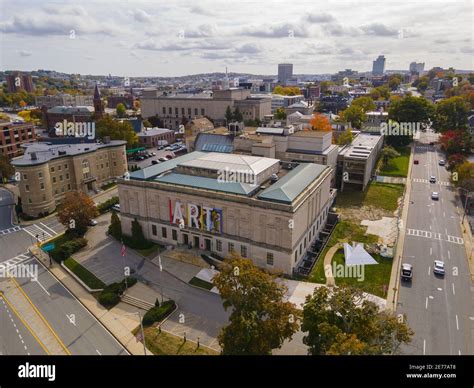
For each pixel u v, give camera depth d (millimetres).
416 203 112062
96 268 80562
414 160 154125
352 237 91562
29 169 106812
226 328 48719
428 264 78562
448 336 57781
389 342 46500
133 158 166500
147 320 62562
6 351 57594
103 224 103375
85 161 124375
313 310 48719
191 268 78750
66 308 68375
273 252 74375
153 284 74250
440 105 195250
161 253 85188
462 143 148125
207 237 82938
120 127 161125
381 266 77875
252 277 48812
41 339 60250
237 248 79250
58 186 117375
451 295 68188
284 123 136000
